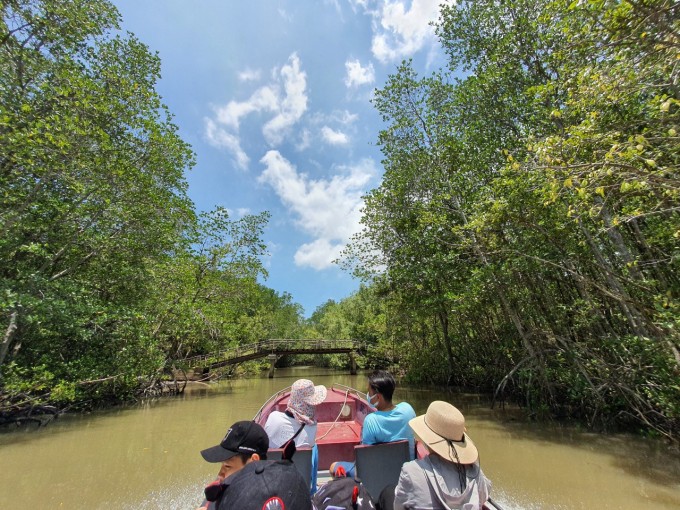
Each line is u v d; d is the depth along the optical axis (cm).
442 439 244
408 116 1452
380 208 1617
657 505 536
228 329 2206
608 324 980
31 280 1005
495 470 687
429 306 1519
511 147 1214
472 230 1141
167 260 1591
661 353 752
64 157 1006
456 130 1364
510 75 1171
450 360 1858
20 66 1060
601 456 755
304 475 357
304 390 398
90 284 1341
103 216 1209
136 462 759
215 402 1563
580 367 1001
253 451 211
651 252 870
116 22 1307
